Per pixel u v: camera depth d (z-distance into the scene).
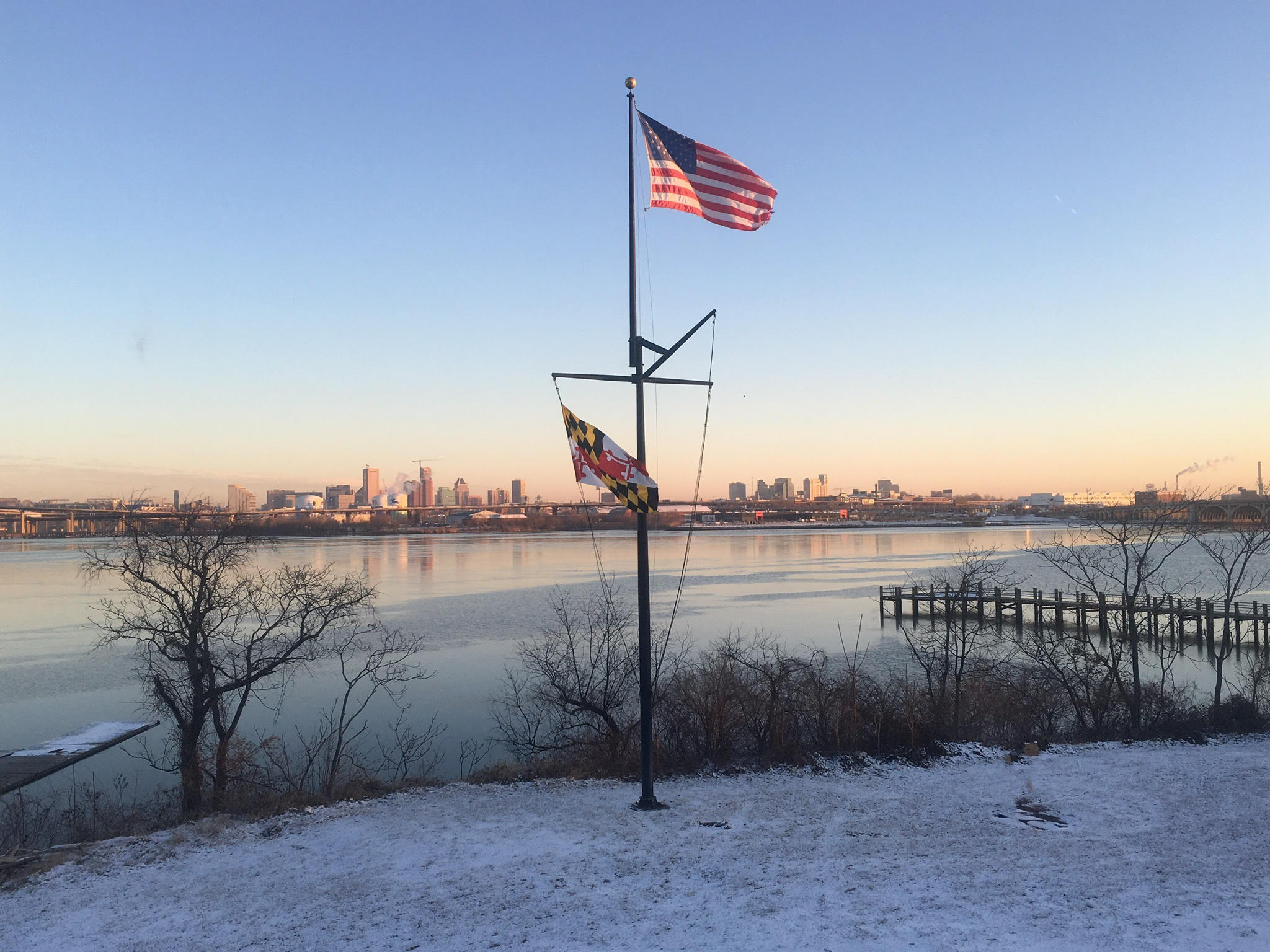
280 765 21.73
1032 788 14.76
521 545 175.75
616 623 30.69
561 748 21.39
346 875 11.48
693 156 16.14
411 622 50.50
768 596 66.12
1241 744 18.91
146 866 12.11
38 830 18.42
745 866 11.17
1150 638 42.72
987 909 9.34
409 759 23.62
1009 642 42.97
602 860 11.67
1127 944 8.32
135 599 41.84
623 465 14.87
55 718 30.62
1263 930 8.54
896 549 148.25
